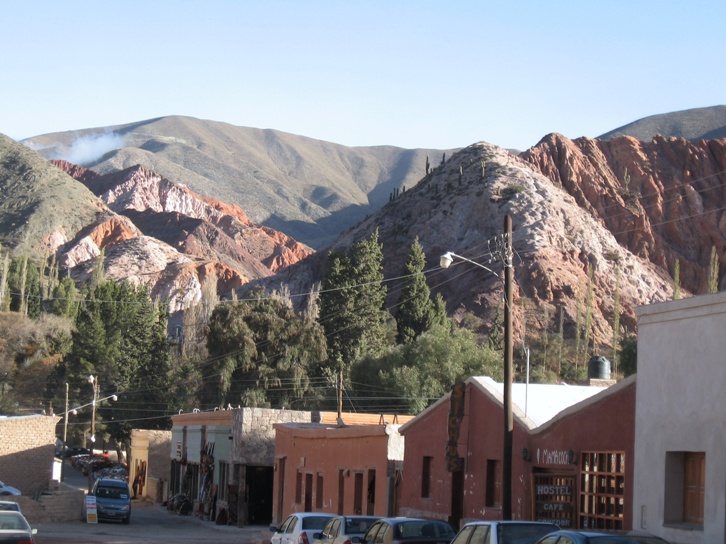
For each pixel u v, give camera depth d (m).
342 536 23.31
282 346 83.75
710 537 18.84
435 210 176.62
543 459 25.98
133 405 94.62
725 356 19.02
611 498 23.05
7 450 53.56
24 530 23.91
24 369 109.44
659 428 20.84
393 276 167.12
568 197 179.75
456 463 30.20
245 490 48.84
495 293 144.75
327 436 40.53
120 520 48.00
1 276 139.25
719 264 191.25
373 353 89.31
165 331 110.50
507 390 24.98
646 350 21.55
